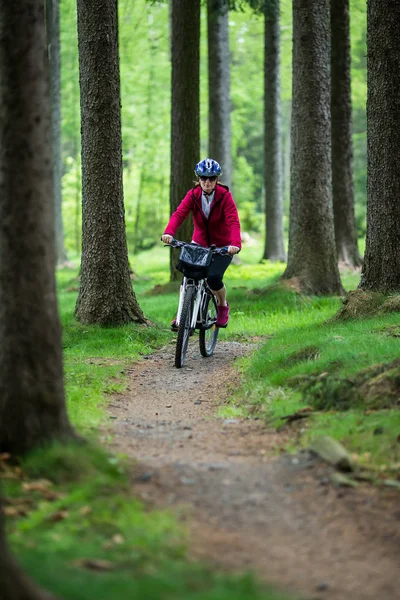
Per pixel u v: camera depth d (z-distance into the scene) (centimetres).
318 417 772
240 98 4888
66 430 628
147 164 4744
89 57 1423
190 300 1162
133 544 488
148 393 1027
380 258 1245
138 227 5328
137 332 1430
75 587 411
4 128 595
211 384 1066
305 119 1852
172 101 2102
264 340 1394
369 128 1248
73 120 4591
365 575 470
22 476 584
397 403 762
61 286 2961
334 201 2495
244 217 5575
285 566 481
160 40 4391
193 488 608
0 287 609
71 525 511
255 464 675
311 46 1831
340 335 1062
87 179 1457
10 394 609
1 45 593
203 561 475
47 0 3166
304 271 1862
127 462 657
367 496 587
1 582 392
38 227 602
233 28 4359
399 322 1093
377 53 1225
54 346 619
